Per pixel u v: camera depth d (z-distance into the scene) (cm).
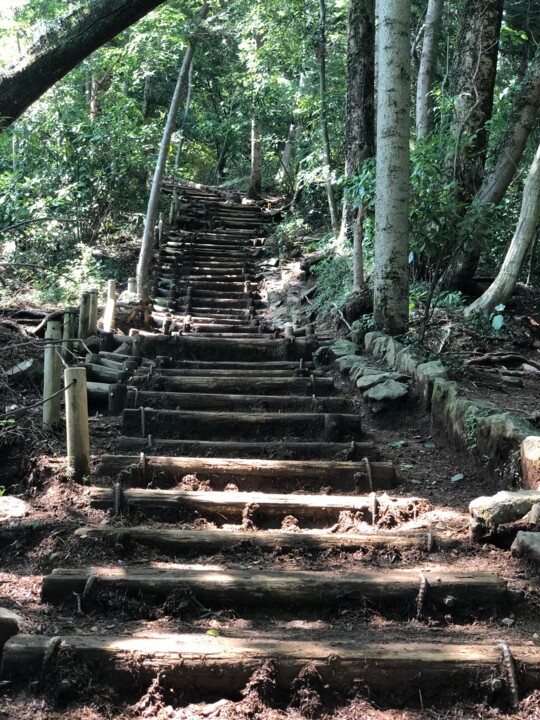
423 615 327
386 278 720
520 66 1426
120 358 688
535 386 646
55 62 821
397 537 382
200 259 1378
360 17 1009
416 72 1388
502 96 956
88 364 632
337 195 1362
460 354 709
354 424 538
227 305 1181
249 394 614
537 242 990
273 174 2527
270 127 2061
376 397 578
